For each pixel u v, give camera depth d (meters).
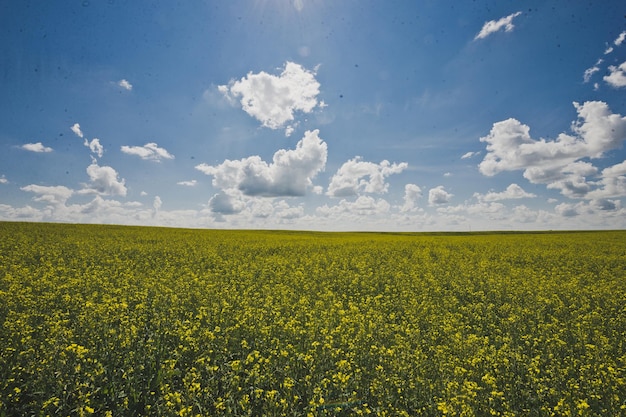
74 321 8.03
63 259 17.02
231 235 39.53
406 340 8.07
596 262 20.30
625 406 5.13
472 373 6.39
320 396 5.37
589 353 7.15
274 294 11.94
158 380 5.89
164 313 9.04
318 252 24.28
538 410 5.41
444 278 15.43
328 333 7.95
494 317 10.55
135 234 33.16
